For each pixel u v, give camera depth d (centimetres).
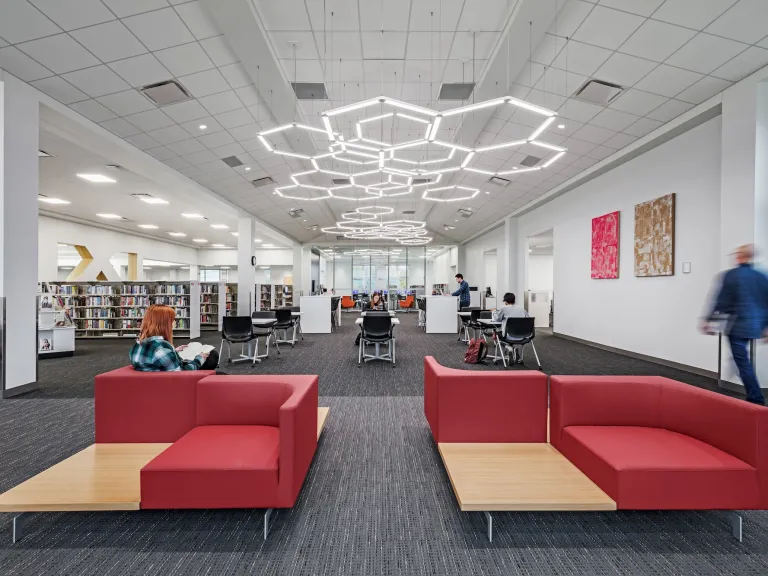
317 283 2230
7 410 381
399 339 911
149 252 1653
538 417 251
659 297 595
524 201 1045
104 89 485
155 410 247
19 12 358
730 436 199
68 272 1834
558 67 466
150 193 945
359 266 2319
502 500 182
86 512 209
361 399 423
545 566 171
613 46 419
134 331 991
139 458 229
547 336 955
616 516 208
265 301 1399
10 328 429
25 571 167
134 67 454
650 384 241
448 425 249
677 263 557
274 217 1320
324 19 409
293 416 190
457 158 798
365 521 204
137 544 185
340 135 506
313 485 240
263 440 217
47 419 356
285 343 848
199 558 176
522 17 388
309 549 182
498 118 621
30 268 449
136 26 394
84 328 984
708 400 213
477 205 1200
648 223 611
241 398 241
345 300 2069
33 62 418
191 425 247
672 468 185
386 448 295
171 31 407
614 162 674
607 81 478
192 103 548
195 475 187
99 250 1360
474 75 509
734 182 446
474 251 1786
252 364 616
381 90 544
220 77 497
